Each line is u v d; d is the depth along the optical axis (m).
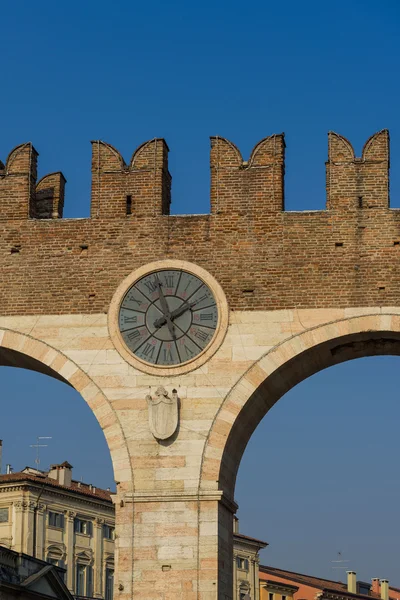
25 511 106.75
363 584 156.12
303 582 140.62
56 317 49.91
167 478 47.66
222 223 50.12
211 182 50.66
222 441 47.69
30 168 52.03
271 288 49.12
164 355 48.88
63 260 50.59
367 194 49.78
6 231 51.25
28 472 114.44
